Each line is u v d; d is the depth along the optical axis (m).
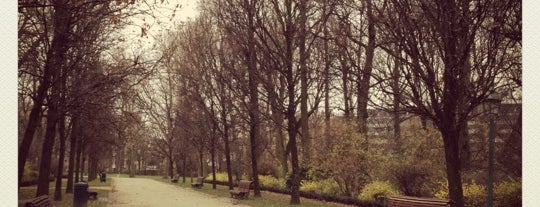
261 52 19.25
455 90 10.01
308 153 23.61
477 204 13.28
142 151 65.25
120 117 16.19
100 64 14.30
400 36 10.30
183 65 27.23
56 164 43.56
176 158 54.06
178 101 34.50
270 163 33.03
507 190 12.79
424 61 10.17
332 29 16.48
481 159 17.67
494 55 9.70
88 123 17.44
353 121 19.73
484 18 9.47
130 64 13.59
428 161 16.19
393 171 16.45
